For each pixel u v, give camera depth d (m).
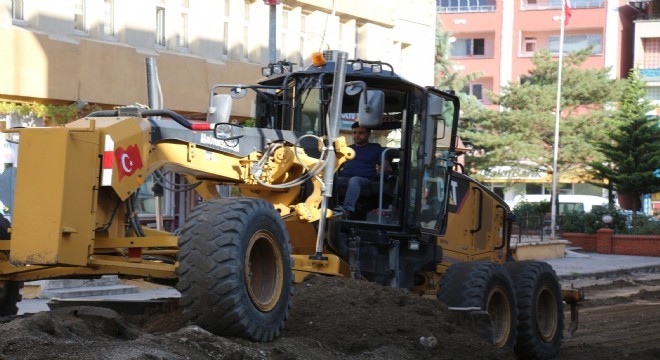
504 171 64.50
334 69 10.81
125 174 7.95
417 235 11.68
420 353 8.55
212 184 9.80
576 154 61.12
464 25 79.38
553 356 12.48
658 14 74.88
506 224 14.47
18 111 19.83
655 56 73.56
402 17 31.91
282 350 7.69
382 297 9.46
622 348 13.38
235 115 24.97
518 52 78.38
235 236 7.68
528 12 77.88
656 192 48.75
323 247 10.56
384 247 11.33
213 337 7.41
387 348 8.38
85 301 9.88
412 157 11.54
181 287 7.62
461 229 13.10
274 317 8.09
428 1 33.31
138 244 8.00
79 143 7.61
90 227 7.67
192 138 8.78
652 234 40.59
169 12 23.64
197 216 7.78
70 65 20.73
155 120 8.55
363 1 29.53
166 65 23.12
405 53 32.69
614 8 75.62
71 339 6.97
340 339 8.50
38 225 7.42
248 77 25.61
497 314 11.02
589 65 76.44
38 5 20.28
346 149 10.05
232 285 7.57
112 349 6.67
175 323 8.95
